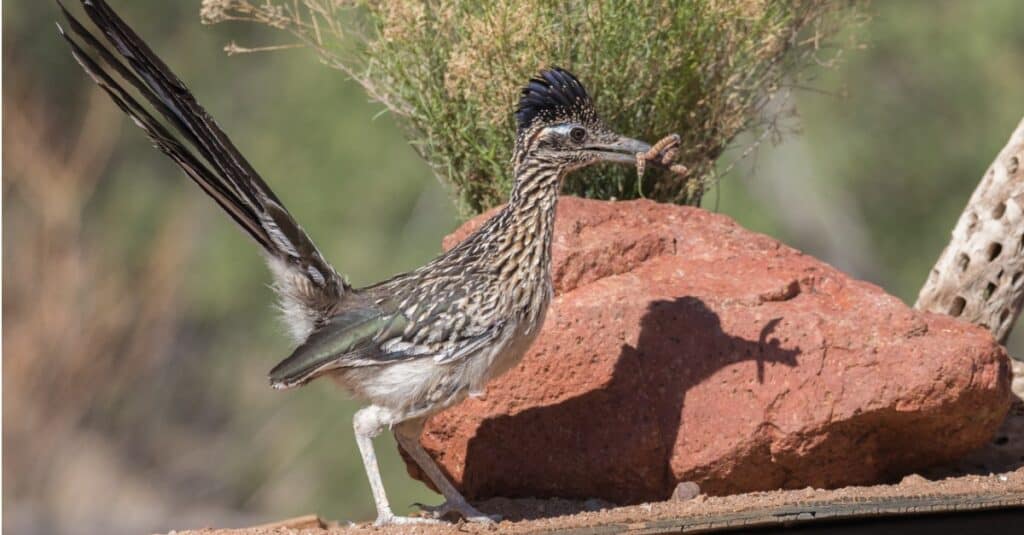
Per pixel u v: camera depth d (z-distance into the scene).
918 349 11.75
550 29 13.80
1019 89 30.39
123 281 29.34
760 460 11.89
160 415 30.62
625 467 12.04
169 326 29.95
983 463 13.28
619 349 12.06
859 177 31.52
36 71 29.86
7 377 27.47
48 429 28.27
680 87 14.23
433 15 14.63
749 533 10.97
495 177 14.52
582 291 12.46
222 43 32.66
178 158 11.50
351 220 30.84
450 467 12.51
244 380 32.09
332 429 32.00
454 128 14.55
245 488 31.27
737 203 30.05
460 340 11.22
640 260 12.86
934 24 30.06
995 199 14.48
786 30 15.13
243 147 31.47
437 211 30.94
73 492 28.19
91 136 28.52
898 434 12.15
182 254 30.55
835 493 11.77
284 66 32.09
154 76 11.45
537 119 11.59
